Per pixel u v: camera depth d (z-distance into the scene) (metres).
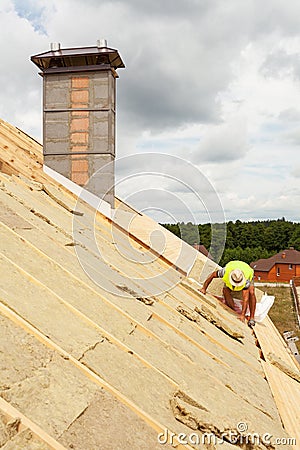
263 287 30.73
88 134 8.62
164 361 3.42
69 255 4.53
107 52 8.54
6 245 3.81
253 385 4.16
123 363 2.95
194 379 3.43
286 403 4.16
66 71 8.70
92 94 8.66
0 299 2.79
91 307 3.56
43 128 8.71
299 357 14.81
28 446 1.77
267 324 8.58
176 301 5.58
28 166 8.04
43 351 2.50
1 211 4.68
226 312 7.30
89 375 2.52
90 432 2.07
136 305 4.36
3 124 8.97
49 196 7.25
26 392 2.10
